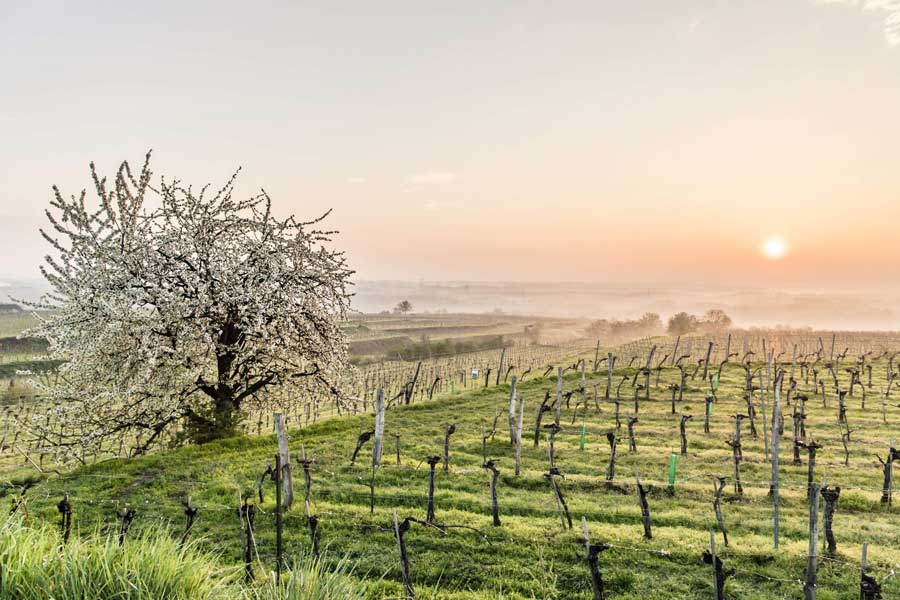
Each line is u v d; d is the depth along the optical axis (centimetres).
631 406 3053
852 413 2783
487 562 1227
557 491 1433
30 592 611
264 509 1518
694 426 2595
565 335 18388
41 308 2442
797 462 2020
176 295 2325
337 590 750
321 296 2647
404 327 17062
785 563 1223
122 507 1573
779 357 4681
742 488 1741
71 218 2388
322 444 2273
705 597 1098
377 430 1992
